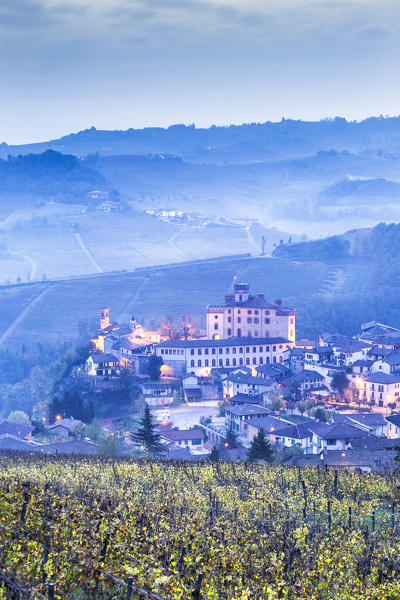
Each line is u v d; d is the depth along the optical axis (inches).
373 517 2637.8
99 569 1432.1
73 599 1365.7
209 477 3646.7
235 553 1721.2
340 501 3024.1
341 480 3678.6
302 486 3373.5
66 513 1755.7
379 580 1715.1
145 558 1524.4
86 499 2183.8
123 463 4252.0
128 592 1310.3
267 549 1952.5
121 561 1530.5
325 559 1813.5
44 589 1284.4
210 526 2128.4
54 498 1940.2
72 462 4234.7
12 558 1363.2
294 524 2469.2
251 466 4269.2
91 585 1418.6
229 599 1438.2
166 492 2970.0
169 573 1460.4
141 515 2018.9
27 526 1589.6
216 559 1660.9
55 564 1411.2
